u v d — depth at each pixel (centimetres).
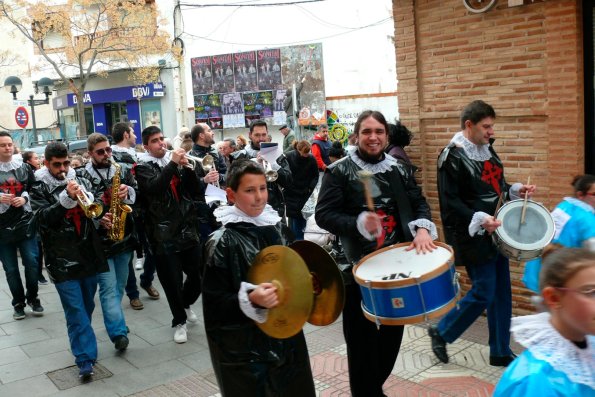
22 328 647
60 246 496
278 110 2064
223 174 759
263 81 2078
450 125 611
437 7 602
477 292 452
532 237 422
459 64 593
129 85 2359
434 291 306
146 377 500
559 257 197
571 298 190
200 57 2200
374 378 389
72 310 501
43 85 1892
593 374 189
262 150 667
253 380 290
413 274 315
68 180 516
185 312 591
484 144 459
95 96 2467
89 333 505
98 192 560
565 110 524
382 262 346
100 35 1964
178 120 2306
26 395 476
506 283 467
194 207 588
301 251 309
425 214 384
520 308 577
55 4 2161
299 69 1998
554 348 193
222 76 2166
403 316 307
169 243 564
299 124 1969
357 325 381
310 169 821
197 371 507
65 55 2198
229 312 286
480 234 443
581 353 193
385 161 387
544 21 529
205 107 2225
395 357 397
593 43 514
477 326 565
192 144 816
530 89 546
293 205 820
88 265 505
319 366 494
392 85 1864
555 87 527
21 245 677
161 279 575
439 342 473
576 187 431
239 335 290
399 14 630
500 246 428
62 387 488
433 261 330
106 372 514
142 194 570
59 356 559
